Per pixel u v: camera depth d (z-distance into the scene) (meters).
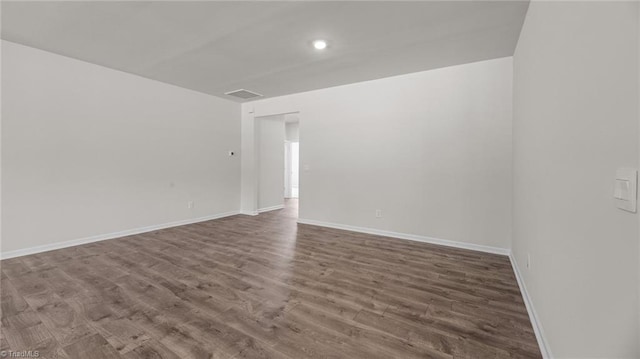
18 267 3.00
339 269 3.03
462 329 1.93
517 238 2.87
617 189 0.90
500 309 2.19
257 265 3.13
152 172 4.68
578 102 1.23
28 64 3.36
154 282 2.66
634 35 0.81
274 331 1.90
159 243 3.98
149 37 3.04
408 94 4.17
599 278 1.02
